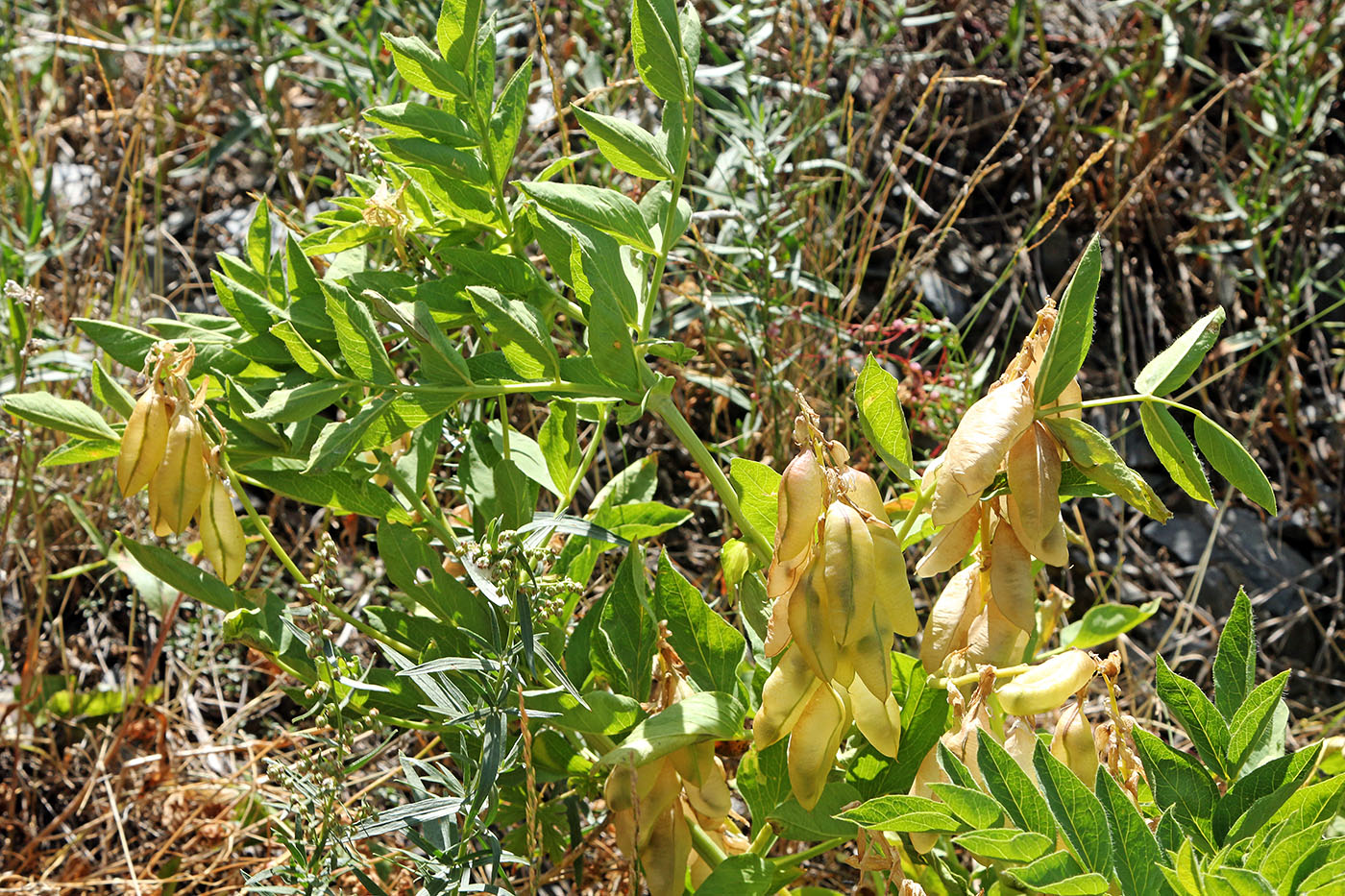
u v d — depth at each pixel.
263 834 2.07
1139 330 3.35
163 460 1.34
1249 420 3.21
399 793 2.07
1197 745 1.32
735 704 1.39
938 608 1.43
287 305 1.61
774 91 3.11
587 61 2.84
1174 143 2.96
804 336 2.79
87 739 2.27
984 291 3.33
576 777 1.62
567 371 1.48
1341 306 3.39
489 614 1.57
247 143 3.45
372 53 2.74
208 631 2.38
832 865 2.02
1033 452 1.26
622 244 1.51
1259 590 2.97
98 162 3.07
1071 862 1.09
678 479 2.81
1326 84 3.41
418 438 1.61
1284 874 1.09
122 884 1.90
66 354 2.26
